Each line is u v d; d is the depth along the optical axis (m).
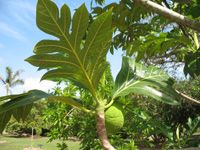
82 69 1.26
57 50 1.15
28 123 21.00
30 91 1.27
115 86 1.56
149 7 1.27
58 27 1.05
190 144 2.34
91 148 3.48
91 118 3.39
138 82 1.60
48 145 15.07
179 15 1.23
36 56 1.14
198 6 1.24
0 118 1.35
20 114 1.43
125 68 1.71
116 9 3.07
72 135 3.64
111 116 1.37
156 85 1.57
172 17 1.24
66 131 3.55
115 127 1.39
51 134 3.56
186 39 1.76
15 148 14.32
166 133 2.48
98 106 1.28
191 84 8.17
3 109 1.07
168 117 9.52
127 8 3.18
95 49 1.19
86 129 3.36
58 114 3.53
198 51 1.60
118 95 1.46
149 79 1.67
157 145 9.35
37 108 22.00
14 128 21.19
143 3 1.27
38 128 21.06
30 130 23.30
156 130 2.51
